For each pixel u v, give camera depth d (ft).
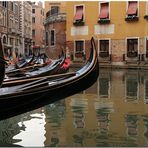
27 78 31.83
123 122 24.13
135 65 93.66
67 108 29.30
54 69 48.49
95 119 25.00
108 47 98.99
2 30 142.31
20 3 171.22
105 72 74.38
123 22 96.84
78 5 102.99
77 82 29.76
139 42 94.84
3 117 20.39
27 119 25.11
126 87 44.27
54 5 127.34
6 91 22.00
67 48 105.09
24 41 180.45
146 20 93.97
